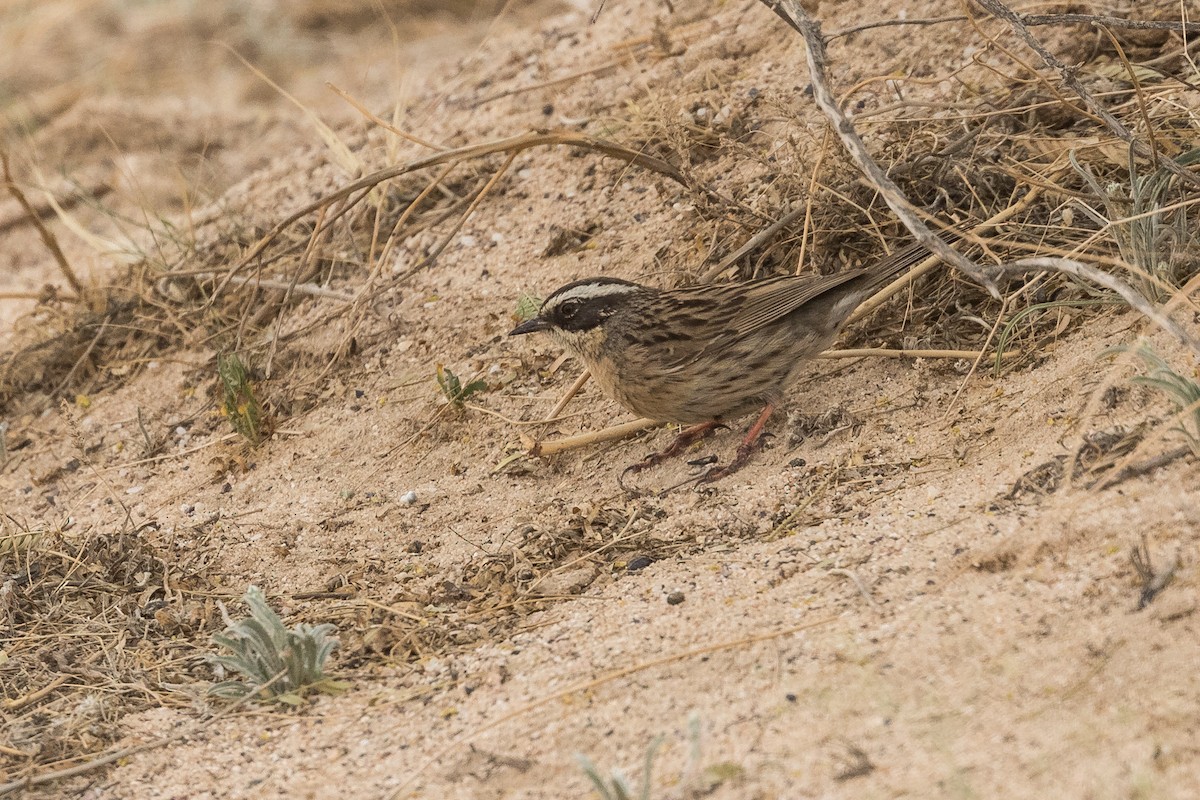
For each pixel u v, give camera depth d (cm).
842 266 1229
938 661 734
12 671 951
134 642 992
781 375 1098
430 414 1268
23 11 2530
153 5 2477
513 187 1485
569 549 1033
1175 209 1055
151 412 1401
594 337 1116
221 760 823
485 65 1777
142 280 1580
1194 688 660
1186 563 744
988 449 982
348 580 1061
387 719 841
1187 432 824
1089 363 1006
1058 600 754
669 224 1352
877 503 962
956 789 634
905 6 1456
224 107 2103
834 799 651
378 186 1519
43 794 805
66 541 1144
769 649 791
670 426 1186
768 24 1541
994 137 1249
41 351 1517
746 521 1011
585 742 757
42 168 2014
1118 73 1271
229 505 1232
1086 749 641
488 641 919
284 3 2402
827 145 1230
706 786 684
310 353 1388
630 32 1683
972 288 1155
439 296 1395
